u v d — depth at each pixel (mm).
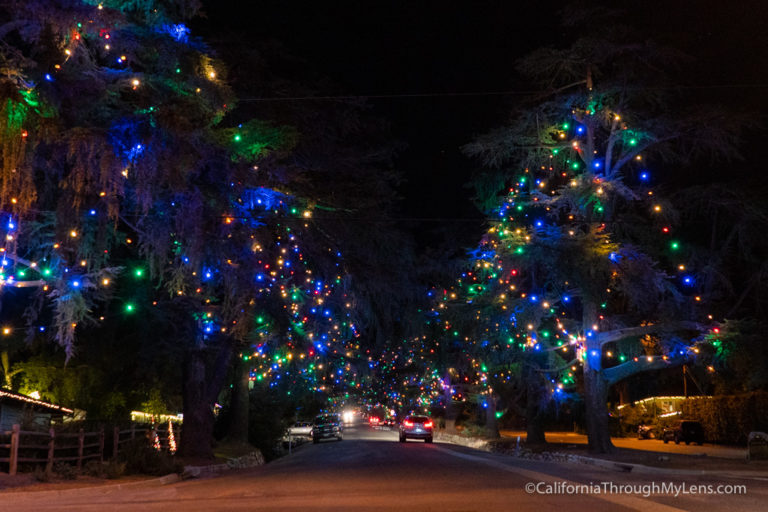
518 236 27984
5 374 28078
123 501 15195
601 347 31469
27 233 18438
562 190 29156
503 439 44688
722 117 27297
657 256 30375
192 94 17000
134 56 16656
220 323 28141
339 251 31156
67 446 20734
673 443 46531
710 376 38375
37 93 13773
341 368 39375
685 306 29391
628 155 29625
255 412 45719
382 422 103812
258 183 21344
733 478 18969
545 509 11969
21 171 14047
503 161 34281
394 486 16484
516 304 30469
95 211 17297
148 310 28812
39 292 19422
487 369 38219
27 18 14000
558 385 34969
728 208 29891
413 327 43750
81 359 29281
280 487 17328
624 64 27688
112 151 14984
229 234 20781
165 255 19391
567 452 30078
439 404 63281
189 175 18344
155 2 17422
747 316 31047
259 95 28156
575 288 29750
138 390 32438
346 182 32312
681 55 27125
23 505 14398
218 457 30297
